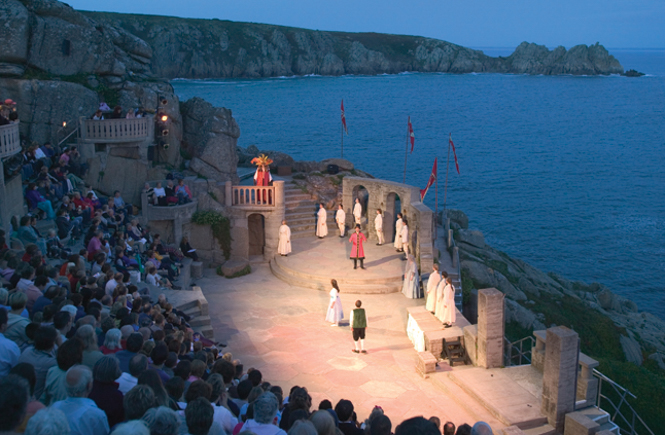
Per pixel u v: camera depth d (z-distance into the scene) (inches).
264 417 271.7
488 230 2369.6
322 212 1254.9
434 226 1279.5
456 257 1111.0
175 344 434.6
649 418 843.4
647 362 1212.5
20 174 801.6
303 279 1066.7
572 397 556.4
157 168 1154.0
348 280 1032.2
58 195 868.6
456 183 3107.8
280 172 1441.9
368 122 5206.7
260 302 984.3
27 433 183.6
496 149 4092.0
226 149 1230.9
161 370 351.9
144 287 752.3
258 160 1178.6
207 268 1173.7
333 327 881.5
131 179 1114.1
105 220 871.1
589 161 3720.5
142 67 1314.0
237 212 1173.7
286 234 1150.3
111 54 1190.9
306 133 4498.0
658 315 1689.2
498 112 6112.2
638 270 1990.7
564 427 554.3
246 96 7003.0
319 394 654.5
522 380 644.1
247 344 806.5
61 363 265.6
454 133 4719.5
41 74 1106.7
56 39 1114.7
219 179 1229.1
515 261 1483.8
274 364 738.8
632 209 2677.2
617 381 890.1
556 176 3297.2
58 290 428.8
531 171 3420.3
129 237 896.9
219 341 813.9
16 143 764.6
